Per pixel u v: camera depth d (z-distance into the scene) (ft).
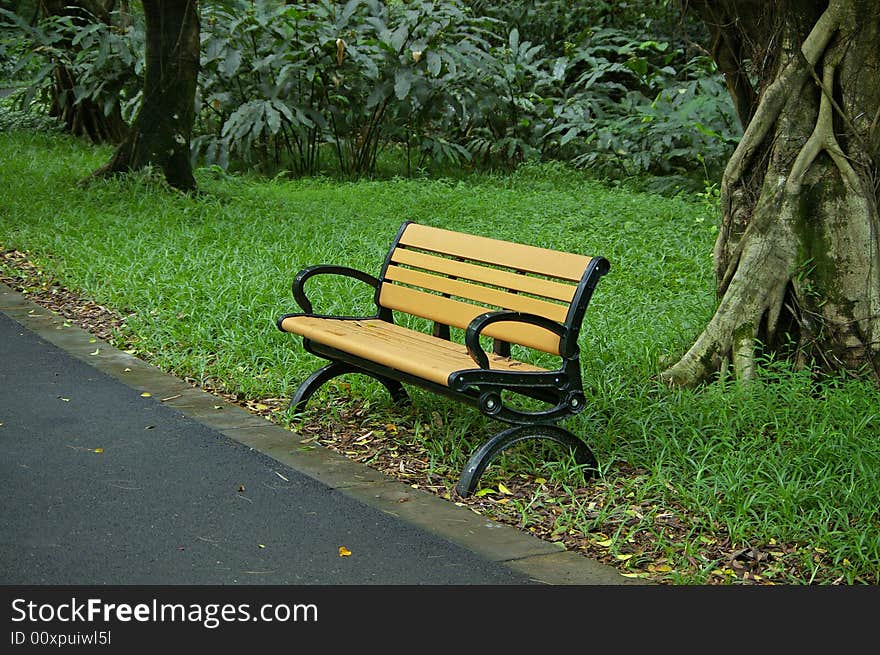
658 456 15.12
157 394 17.90
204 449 15.47
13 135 52.34
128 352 20.22
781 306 18.38
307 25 46.75
